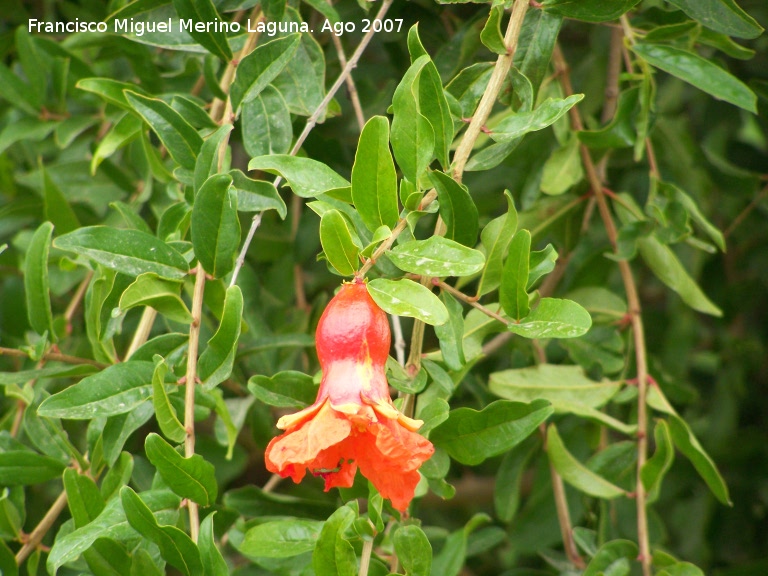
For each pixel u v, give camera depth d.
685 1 0.52
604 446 0.62
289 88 0.53
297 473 0.43
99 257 0.47
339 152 0.61
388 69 0.65
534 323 0.46
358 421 0.43
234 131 0.59
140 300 0.47
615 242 0.60
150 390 0.47
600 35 0.65
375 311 0.44
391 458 0.42
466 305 0.64
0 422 0.59
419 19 0.61
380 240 0.44
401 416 0.43
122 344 0.64
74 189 0.64
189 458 0.45
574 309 0.46
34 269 0.52
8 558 0.51
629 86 0.61
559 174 0.59
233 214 0.47
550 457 0.56
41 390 0.55
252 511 0.57
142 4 0.53
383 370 0.44
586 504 0.61
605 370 0.59
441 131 0.47
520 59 0.51
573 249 0.62
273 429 0.63
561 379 0.57
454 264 0.44
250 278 0.62
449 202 0.46
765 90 0.61
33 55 0.64
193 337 0.48
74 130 0.64
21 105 0.64
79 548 0.45
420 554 0.45
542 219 0.61
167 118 0.51
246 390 0.62
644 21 0.59
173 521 0.47
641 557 0.54
